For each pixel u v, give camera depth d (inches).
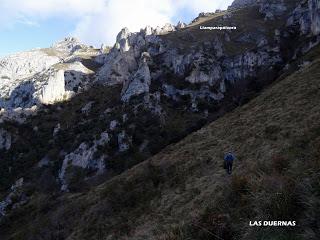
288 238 313.3
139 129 3954.2
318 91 1302.9
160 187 1242.0
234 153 1167.6
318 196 323.0
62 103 6230.3
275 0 6378.0
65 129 5078.7
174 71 5128.0
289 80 1759.4
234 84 4835.1
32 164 4414.4
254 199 428.8
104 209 1334.9
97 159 3639.3
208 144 1489.9
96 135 4005.9
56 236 1422.2
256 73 4776.1
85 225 1341.0
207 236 421.7
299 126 1018.1
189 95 4562.0
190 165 1299.2
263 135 1150.3
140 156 3403.1
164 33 6653.5
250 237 352.2
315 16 4389.8
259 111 1578.5
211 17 7426.2
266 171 557.3
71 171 3631.9
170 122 4057.6
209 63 4896.7
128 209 1219.2
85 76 7209.6
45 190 3535.9
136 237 848.3
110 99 5536.4
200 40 5708.7
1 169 4613.7
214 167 1146.7
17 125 5713.6
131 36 7091.5
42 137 5142.7
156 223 879.7
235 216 442.0
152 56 5743.1
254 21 6097.4
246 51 5034.5
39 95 6250.0
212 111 4298.7
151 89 4835.1
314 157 438.6
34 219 2122.3
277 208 346.6
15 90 7332.7
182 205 909.8
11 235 2082.9
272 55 4820.4
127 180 1576.0
